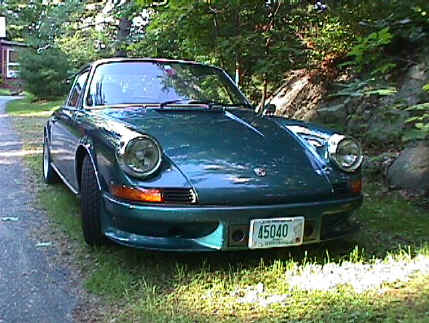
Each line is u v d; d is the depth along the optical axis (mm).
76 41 21516
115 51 14406
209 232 2566
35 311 2395
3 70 33312
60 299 2521
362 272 2689
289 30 6156
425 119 3928
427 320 2078
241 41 5797
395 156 4980
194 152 2762
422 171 4379
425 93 5113
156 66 3988
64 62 21688
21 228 3705
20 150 7684
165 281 2650
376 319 2127
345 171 2867
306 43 6566
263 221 2582
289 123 3451
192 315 2260
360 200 2881
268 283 2590
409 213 3846
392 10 5578
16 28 33156
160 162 2582
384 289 2457
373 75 4895
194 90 3822
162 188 2502
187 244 2562
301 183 2695
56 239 3438
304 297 2396
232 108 3734
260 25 6105
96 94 3717
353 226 2938
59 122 4387
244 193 2555
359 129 5699
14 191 4926
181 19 5992
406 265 2779
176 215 2484
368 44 4699
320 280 2592
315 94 6938
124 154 2557
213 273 2721
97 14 18266
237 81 6059
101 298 2508
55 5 26469
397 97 5477
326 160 2906
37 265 2977
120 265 2869
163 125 3100
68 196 4641
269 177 2676
